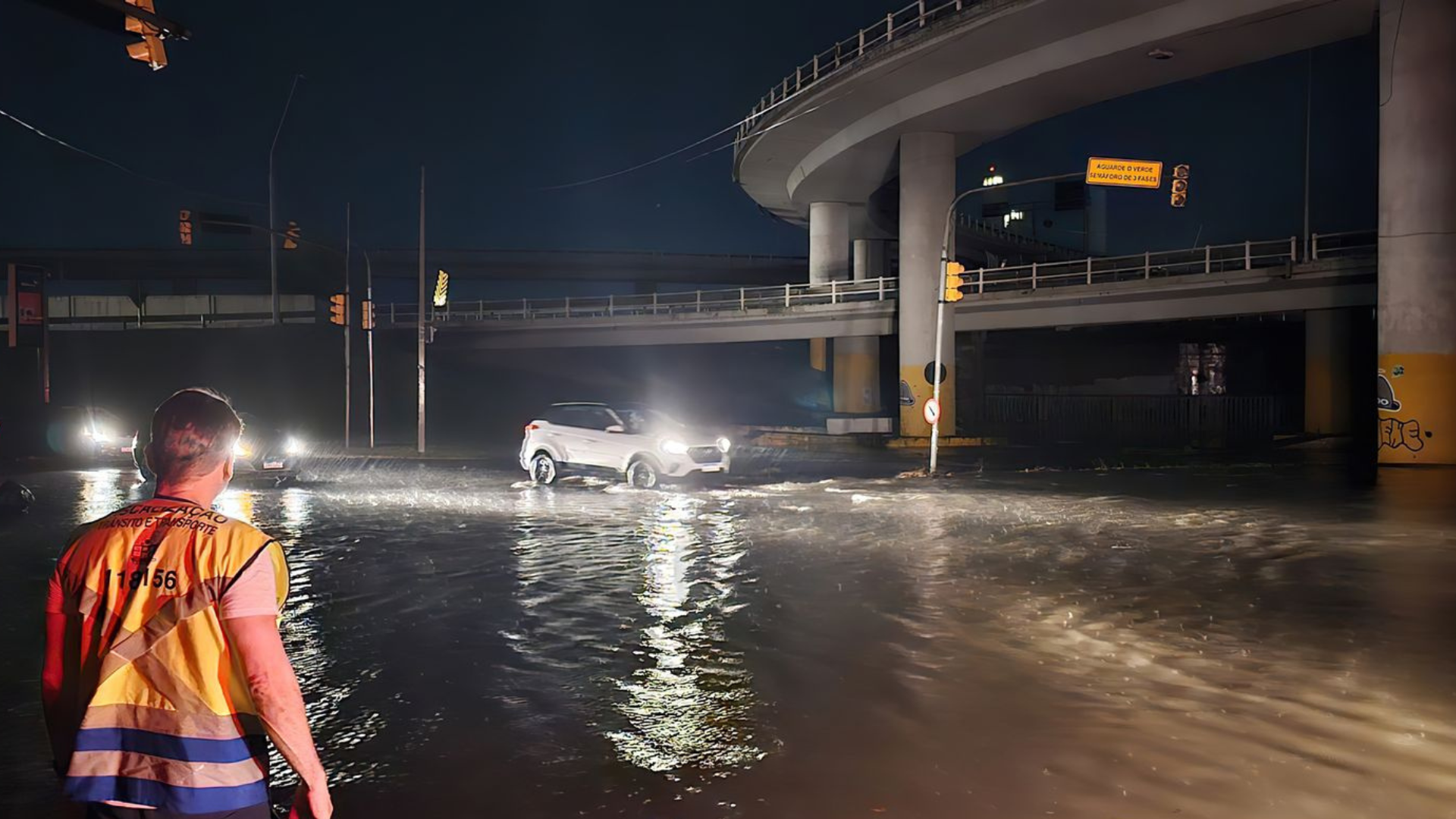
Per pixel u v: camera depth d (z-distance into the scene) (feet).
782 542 42.45
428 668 23.17
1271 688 21.04
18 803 15.46
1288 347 190.29
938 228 129.49
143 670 8.01
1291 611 28.37
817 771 16.62
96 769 7.96
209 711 7.98
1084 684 21.47
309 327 188.96
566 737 18.45
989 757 17.21
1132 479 76.33
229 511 54.95
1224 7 92.12
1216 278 118.73
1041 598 30.50
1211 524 47.88
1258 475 78.23
